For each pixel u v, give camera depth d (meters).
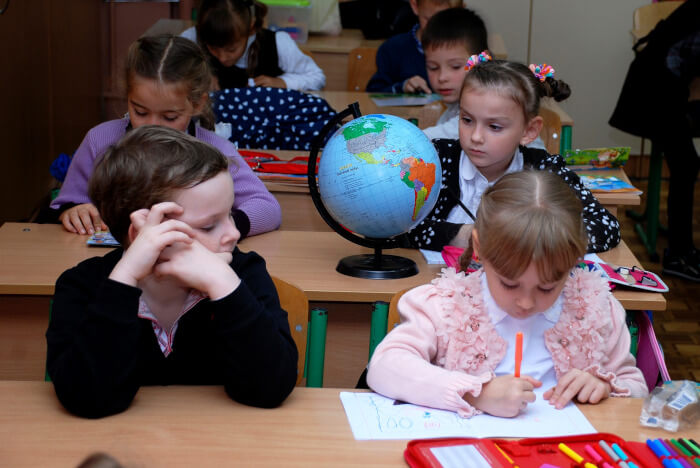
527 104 2.01
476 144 2.02
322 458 1.05
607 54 5.16
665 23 3.54
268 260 1.90
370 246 1.81
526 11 5.12
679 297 3.57
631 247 4.18
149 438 1.08
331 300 1.73
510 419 1.17
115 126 2.18
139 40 2.04
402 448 1.08
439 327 1.32
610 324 1.35
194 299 1.24
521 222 1.14
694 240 4.28
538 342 1.33
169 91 1.97
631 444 1.09
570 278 1.35
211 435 1.10
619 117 3.75
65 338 1.20
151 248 1.12
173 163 1.15
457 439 1.08
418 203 1.72
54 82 4.31
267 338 1.17
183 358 1.29
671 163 3.65
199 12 3.53
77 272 1.27
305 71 4.05
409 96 3.72
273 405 1.19
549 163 2.11
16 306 1.82
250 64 3.95
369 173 1.68
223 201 1.18
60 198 2.18
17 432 1.09
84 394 1.11
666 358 2.98
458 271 1.50
